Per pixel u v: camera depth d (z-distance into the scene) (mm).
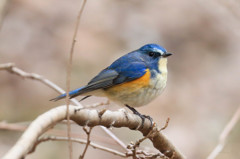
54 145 12383
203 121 13406
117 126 6457
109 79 8461
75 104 8383
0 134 12227
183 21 15750
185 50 15211
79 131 12484
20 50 13531
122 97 8492
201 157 12383
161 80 8680
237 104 13922
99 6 15211
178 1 16078
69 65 5562
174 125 13047
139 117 6773
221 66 15188
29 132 4539
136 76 8383
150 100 8656
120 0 15680
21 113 12844
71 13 14688
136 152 6512
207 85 14453
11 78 13195
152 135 6297
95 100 13242
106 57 14047
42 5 14500
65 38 14109
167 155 6965
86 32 14383
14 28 13828
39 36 13922
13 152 4160
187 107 13578
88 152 12219
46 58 13688
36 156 11930
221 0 15344
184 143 12602
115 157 12203
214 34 15750
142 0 15891
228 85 14617
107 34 14523
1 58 13234
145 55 8945
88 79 13531
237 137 12641
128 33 14898
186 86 14328
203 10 16094
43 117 4922
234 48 15672
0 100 12812
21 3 14266
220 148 7910
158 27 15305
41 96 13195
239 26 15898
